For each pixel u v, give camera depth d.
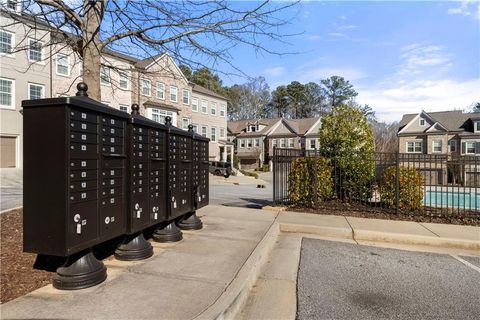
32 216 2.98
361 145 9.48
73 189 3.00
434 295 3.97
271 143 50.97
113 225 3.63
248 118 66.06
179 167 5.38
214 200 12.52
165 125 4.89
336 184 9.49
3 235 4.64
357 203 9.38
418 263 5.23
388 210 8.63
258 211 8.55
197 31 5.30
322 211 8.63
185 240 5.33
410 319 3.37
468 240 6.19
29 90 20.94
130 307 2.90
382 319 3.36
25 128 3.00
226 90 62.41
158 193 4.66
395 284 4.31
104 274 3.48
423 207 8.96
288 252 5.66
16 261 3.76
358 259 5.37
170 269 3.91
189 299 3.11
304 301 3.73
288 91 71.69
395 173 8.68
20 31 19.12
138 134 4.11
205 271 3.88
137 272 3.77
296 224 7.10
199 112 37.34
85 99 3.39
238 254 4.59
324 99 70.25
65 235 2.91
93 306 2.88
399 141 40.19
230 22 5.27
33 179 2.99
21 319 2.61
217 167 31.80
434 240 6.33
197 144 6.19
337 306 3.63
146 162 4.31
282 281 4.33
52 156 2.95
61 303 2.92
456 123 37.69
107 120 3.52
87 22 5.25
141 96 28.16
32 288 3.19
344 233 6.81
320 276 4.55
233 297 3.21
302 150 9.89
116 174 3.69
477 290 4.14
